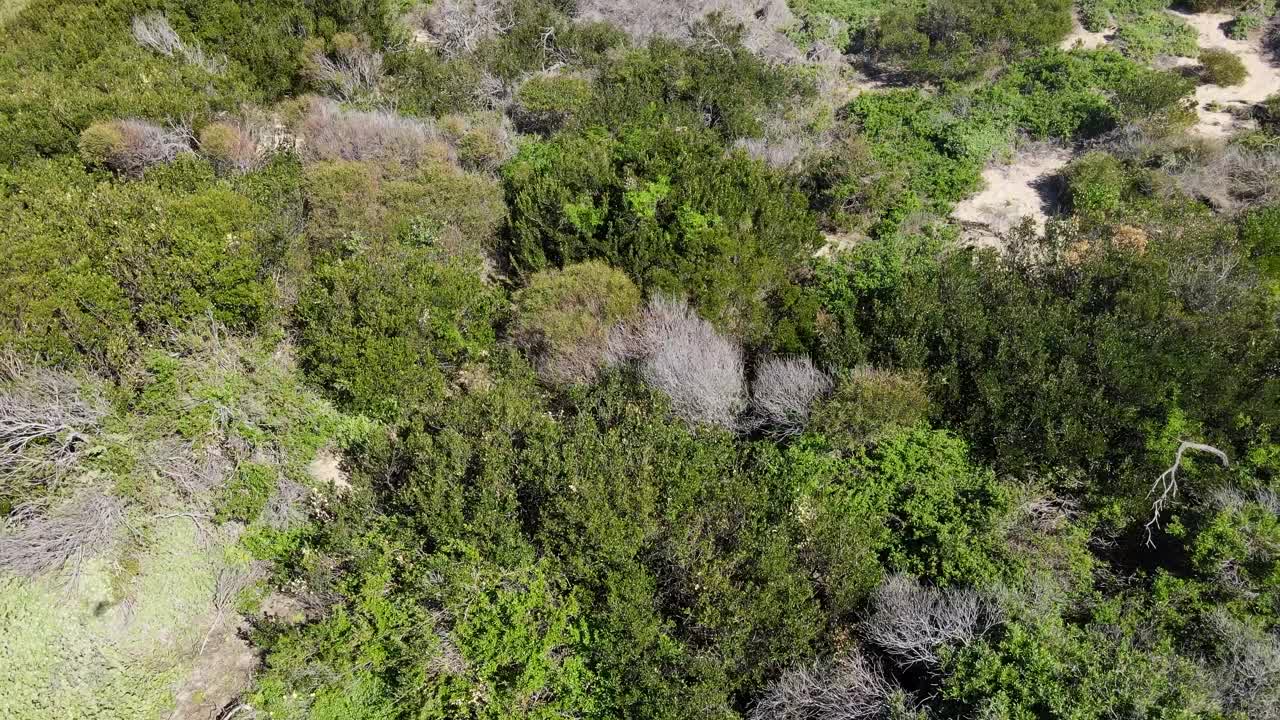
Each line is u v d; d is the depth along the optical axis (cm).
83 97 1356
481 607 730
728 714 680
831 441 918
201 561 821
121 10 1739
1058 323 1000
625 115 1529
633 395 958
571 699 704
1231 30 1756
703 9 1895
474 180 1278
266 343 967
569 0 1930
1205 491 838
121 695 732
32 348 855
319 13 1791
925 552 793
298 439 892
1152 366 931
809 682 696
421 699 716
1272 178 1284
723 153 1351
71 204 1069
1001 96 1608
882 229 1308
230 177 1273
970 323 998
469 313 1065
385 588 760
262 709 733
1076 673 656
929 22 1825
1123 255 1095
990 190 1403
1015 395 930
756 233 1193
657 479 828
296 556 809
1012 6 1798
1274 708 636
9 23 1775
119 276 952
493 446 863
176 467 840
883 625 733
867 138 1538
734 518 810
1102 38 1788
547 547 774
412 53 1731
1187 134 1392
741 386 1000
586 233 1173
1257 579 745
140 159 1293
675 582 773
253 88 1598
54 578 762
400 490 833
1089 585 764
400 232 1177
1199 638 710
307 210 1250
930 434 920
